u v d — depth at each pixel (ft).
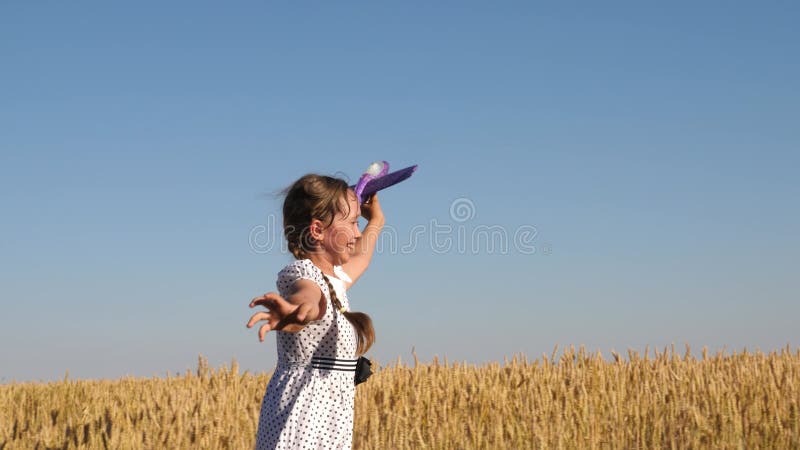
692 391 28.32
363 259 16.65
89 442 24.04
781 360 33.14
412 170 16.83
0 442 24.93
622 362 33.30
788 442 22.88
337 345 14.03
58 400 33.58
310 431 13.67
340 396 14.10
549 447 23.21
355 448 22.95
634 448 23.29
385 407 26.66
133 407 28.73
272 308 11.72
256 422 26.22
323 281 13.93
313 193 14.34
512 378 29.76
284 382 13.94
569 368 32.19
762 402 25.55
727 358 36.01
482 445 23.44
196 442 23.70
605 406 26.84
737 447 22.74
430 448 23.06
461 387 29.73
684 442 23.24
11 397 34.78
